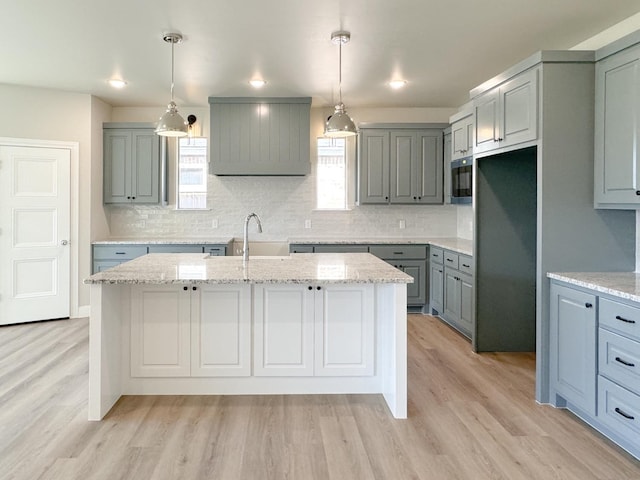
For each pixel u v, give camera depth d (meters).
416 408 2.86
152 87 4.87
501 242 3.98
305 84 4.78
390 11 3.07
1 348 4.02
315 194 5.86
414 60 4.04
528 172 3.95
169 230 5.79
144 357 2.98
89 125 5.14
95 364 2.64
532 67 2.94
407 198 5.54
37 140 4.90
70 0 2.91
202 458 2.25
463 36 3.50
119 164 5.42
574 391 2.66
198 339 2.98
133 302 2.96
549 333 2.92
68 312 5.13
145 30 3.38
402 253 5.40
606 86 2.74
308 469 2.17
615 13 3.10
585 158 2.86
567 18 3.18
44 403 2.88
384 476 2.11
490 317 4.01
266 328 2.99
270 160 5.29
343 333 3.02
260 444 2.39
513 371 3.54
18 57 3.95
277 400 2.94
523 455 2.31
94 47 3.72
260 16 3.14
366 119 5.84
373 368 3.04
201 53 3.86
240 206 5.82
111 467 2.17
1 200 4.77
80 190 5.14
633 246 2.91
